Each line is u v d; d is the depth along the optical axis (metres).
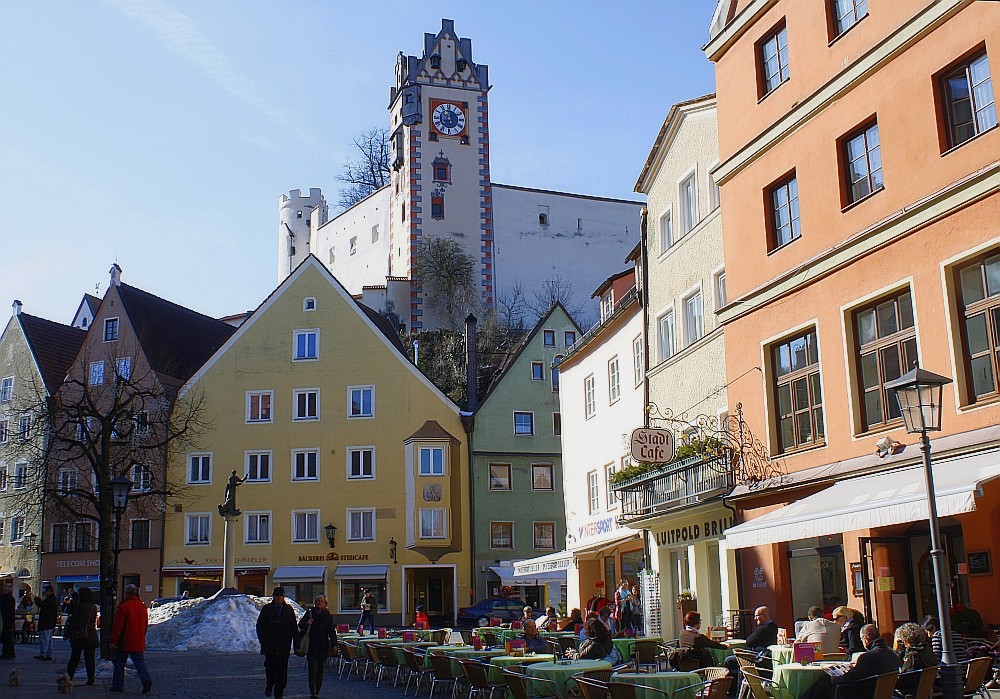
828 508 18.41
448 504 56.09
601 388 39.31
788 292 23.47
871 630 15.38
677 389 30.34
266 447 57.72
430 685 22.28
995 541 17.72
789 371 23.73
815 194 22.92
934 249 19.31
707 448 26.17
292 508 56.88
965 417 18.31
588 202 102.69
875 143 21.44
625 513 31.70
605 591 39.81
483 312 94.25
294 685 23.58
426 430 56.75
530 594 56.31
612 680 14.64
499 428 58.03
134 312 62.16
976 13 18.86
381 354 58.34
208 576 56.38
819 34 23.16
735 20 26.22
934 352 19.17
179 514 57.00
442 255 94.94
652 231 32.91
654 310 32.50
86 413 36.84
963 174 18.94
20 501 55.78
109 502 33.09
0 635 29.62
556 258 100.25
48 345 66.00
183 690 22.14
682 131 30.59
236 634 37.09
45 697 20.11
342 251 112.69
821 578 22.30
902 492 16.88
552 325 60.25
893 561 20.23
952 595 19.05
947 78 19.70
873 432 20.66
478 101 99.62
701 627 28.12
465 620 48.09
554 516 57.75
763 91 25.39
